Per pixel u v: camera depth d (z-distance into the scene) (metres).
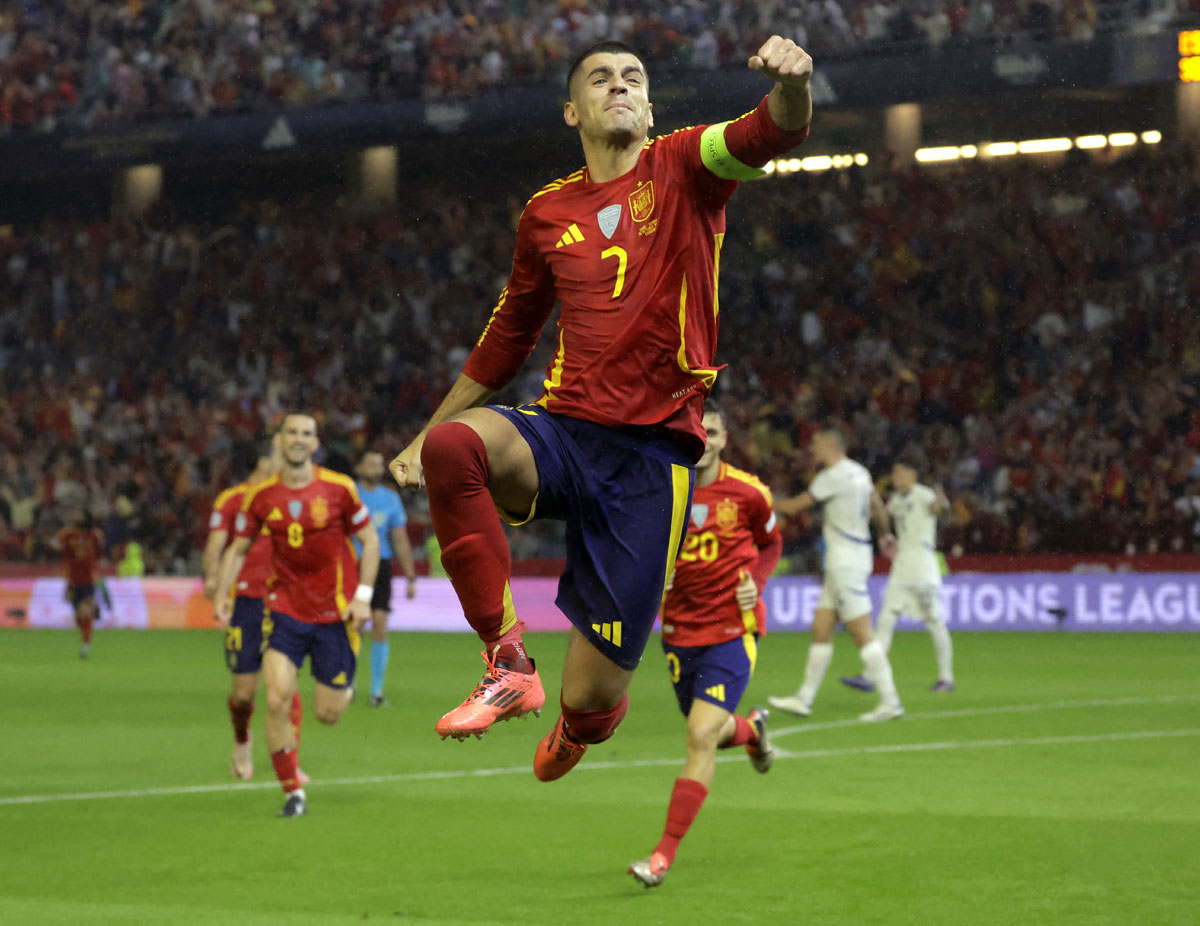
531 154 34.25
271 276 37.22
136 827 9.16
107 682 19.05
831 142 33.09
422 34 32.41
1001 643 24.05
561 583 4.39
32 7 34.69
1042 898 7.06
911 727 13.78
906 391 31.97
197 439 34.50
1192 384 30.73
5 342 38.03
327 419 34.62
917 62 29.00
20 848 8.51
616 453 4.25
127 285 37.75
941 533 29.12
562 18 31.62
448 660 22.14
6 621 30.97
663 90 30.16
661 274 4.20
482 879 7.62
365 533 10.13
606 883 7.51
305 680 19.38
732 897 7.14
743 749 12.37
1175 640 24.31
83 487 33.38
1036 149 32.88
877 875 7.61
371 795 10.36
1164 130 31.70
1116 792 10.16
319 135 32.44
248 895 7.28
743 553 8.16
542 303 4.59
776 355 33.50
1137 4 28.22
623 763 11.79
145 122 33.50
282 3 33.50
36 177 34.94
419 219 36.94
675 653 8.21
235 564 10.78
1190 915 6.70
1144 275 32.16
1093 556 26.52
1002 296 32.75
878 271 33.78
